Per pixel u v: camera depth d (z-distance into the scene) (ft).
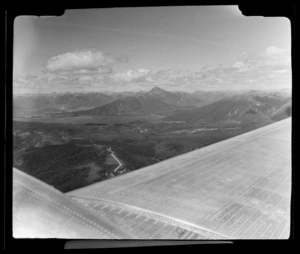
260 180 14.53
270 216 14.23
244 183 14.66
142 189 14.69
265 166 14.51
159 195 14.69
